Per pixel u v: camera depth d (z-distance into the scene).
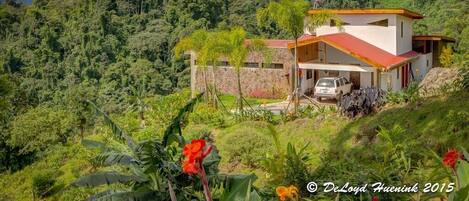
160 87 39.53
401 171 6.89
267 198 6.36
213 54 20.75
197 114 18.38
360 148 12.56
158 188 6.08
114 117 26.22
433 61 26.58
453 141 10.88
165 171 6.04
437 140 11.16
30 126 24.11
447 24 34.25
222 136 16.34
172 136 6.26
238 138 14.37
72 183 6.11
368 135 13.03
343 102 15.09
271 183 7.05
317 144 13.97
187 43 23.78
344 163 7.77
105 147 6.79
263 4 45.44
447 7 40.59
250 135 14.48
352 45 22.31
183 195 6.04
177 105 21.33
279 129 15.84
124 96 37.62
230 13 45.66
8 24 51.06
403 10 22.95
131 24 47.62
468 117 11.17
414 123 12.40
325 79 22.09
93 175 6.07
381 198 6.22
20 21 51.50
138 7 49.53
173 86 40.44
